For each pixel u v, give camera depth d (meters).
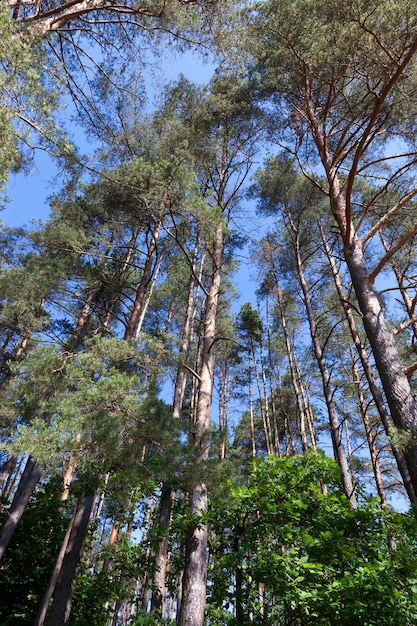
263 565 5.33
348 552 5.02
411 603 4.66
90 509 8.13
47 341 11.21
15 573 8.77
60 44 7.76
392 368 6.41
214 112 12.12
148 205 8.93
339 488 6.79
